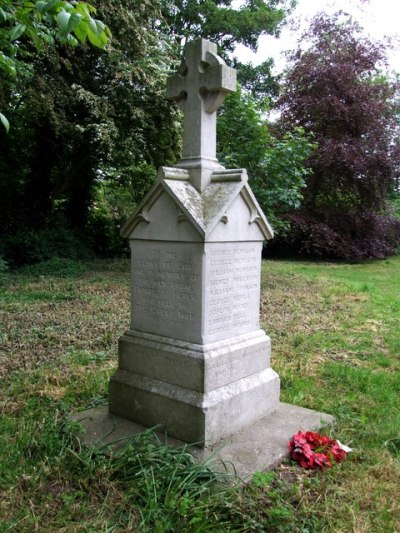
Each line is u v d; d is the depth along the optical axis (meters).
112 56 11.83
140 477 2.91
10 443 3.27
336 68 19.03
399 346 6.43
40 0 2.43
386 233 20.91
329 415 3.98
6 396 4.21
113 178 16.91
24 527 2.49
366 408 4.29
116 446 3.32
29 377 4.73
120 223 17.30
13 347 5.77
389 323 7.74
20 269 12.28
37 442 3.28
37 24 3.71
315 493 2.93
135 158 14.21
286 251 20.00
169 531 2.51
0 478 2.87
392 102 21.50
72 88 11.97
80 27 2.52
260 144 10.58
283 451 3.32
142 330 3.79
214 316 3.48
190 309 3.45
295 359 5.72
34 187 14.79
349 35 20.09
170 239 3.48
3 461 3.03
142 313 3.79
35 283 10.52
